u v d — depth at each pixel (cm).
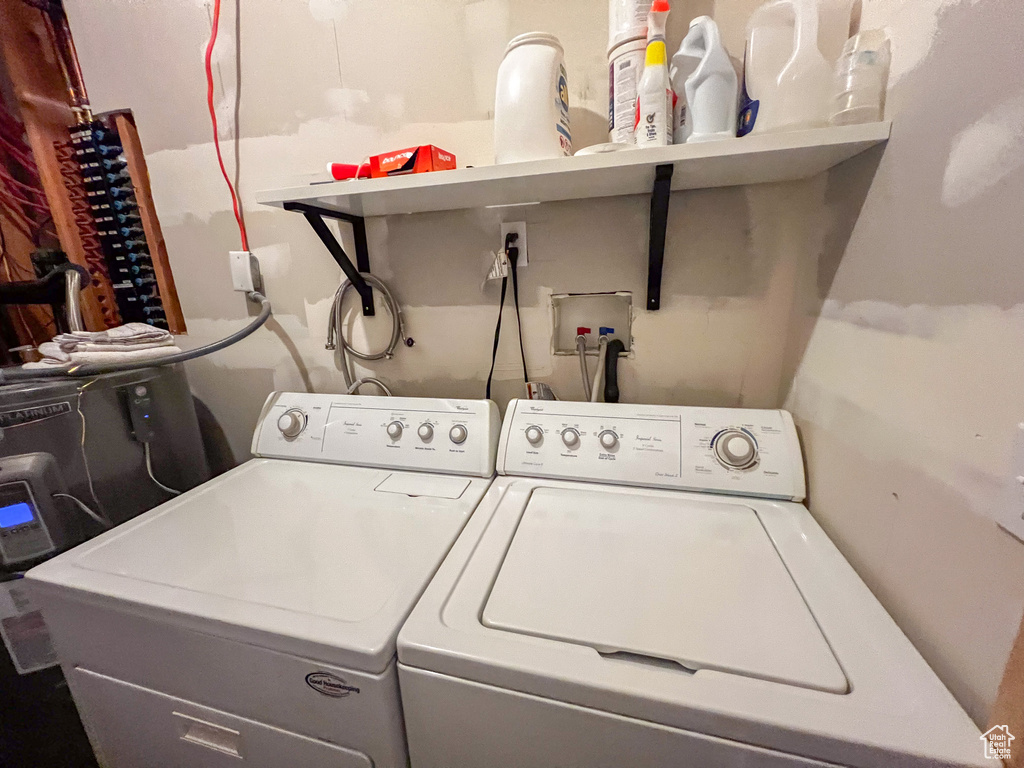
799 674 48
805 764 43
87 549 75
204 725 67
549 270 106
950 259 47
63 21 124
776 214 91
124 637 67
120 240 134
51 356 94
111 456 102
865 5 64
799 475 81
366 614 59
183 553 74
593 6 91
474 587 63
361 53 105
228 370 139
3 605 88
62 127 133
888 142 59
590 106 94
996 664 40
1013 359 39
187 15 114
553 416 95
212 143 122
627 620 56
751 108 71
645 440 89
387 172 88
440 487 93
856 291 67
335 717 58
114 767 78
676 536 73
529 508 83
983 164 42
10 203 141
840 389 71
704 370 102
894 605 56
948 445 47
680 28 86
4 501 86
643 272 101
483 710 53
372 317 122
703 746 45
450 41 100
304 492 94
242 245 126
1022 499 38
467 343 117
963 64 45
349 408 109
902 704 44
